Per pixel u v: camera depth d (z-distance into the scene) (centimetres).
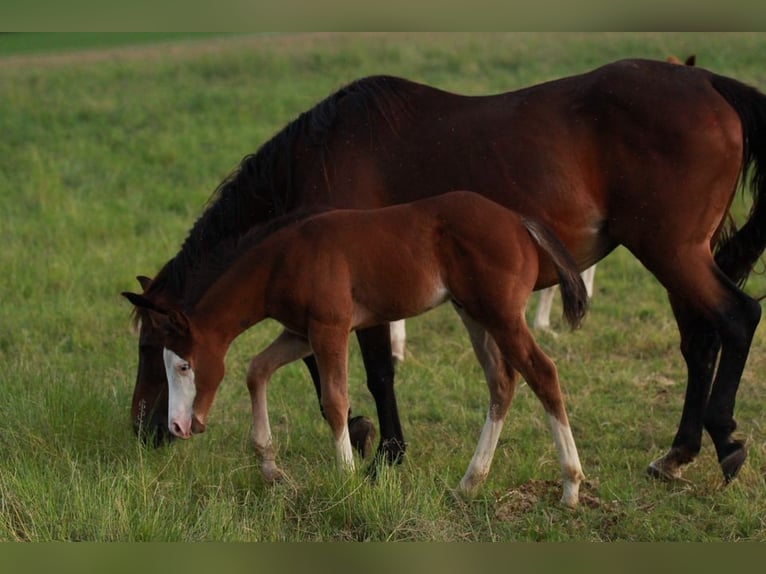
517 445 879
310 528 717
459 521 730
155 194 1738
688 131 764
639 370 1083
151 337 818
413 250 735
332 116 830
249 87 2398
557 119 786
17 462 770
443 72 2439
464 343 1163
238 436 886
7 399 902
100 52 2895
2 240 1492
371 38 2822
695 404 818
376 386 832
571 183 781
